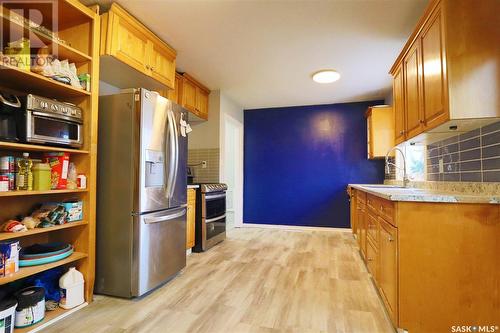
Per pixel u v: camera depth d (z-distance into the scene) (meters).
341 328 1.71
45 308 1.82
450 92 1.55
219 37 2.61
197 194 3.45
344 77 3.59
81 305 1.94
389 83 3.81
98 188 2.17
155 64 2.62
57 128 1.81
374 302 2.05
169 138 2.36
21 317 1.61
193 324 1.75
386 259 1.87
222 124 4.27
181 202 2.60
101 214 2.16
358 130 4.75
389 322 1.78
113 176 2.14
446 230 1.55
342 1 2.07
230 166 5.21
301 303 2.04
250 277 2.55
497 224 1.50
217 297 2.13
